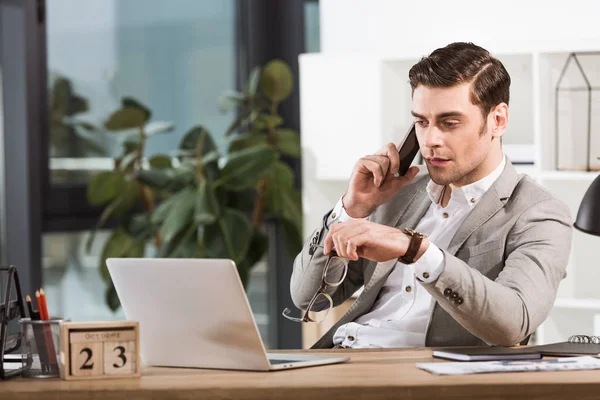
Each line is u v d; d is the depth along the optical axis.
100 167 4.85
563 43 3.88
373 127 4.35
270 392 1.61
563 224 2.36
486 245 2.37
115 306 4.55
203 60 5.50
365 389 1.60
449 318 2.35
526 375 1.67
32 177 4.36
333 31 4.71
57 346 1.80
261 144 5.08
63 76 4.64
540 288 2.16
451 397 1.59
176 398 1.64
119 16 4.98
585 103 3.94
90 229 4.79
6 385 1.72
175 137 5.33
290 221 5.06
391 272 2.61
